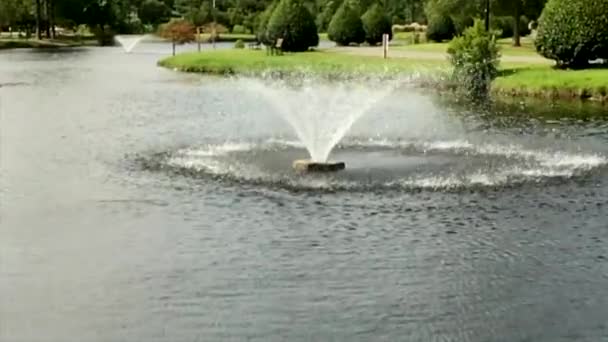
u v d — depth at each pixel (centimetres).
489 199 1734
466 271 1314
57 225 1591
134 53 7850
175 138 2592
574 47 3903
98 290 1254
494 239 1470
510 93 3766
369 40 6384
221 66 5209
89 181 1955
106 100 3772
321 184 1867
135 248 1442
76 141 2548
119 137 2628
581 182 1878
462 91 3997
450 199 1736
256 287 1256
